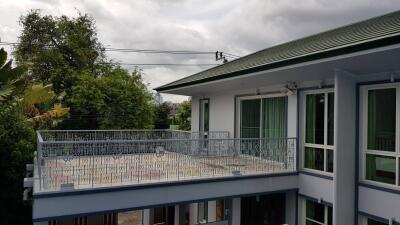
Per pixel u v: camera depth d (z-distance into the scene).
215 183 7.22
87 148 8.84
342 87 6.88
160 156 8.72
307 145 8.35
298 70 6.93
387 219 6.43
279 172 8.06
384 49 4.96
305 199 8.30
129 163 8.22
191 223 11.52
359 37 6.37
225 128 11.47
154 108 22.62
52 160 7.64
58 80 21.64
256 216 9.39
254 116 10.38
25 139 12.02
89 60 24.20
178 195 6.83
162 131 12.49
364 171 7.03
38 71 21.70
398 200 6.26
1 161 11.64
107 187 6.15
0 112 11.86
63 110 15.07
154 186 6.57
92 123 20.67
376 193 6.66
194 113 13.48
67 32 23.41
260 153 8.77
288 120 8.87
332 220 7.44
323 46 6.93
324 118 7.92
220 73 9.36
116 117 19.73
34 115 14.32
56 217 5.73
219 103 11.87
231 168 8.20
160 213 12.55
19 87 13.30
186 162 8.76
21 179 11.62
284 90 8.77
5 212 11.77
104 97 19.59
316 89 8.05
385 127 6.69
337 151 6.83
